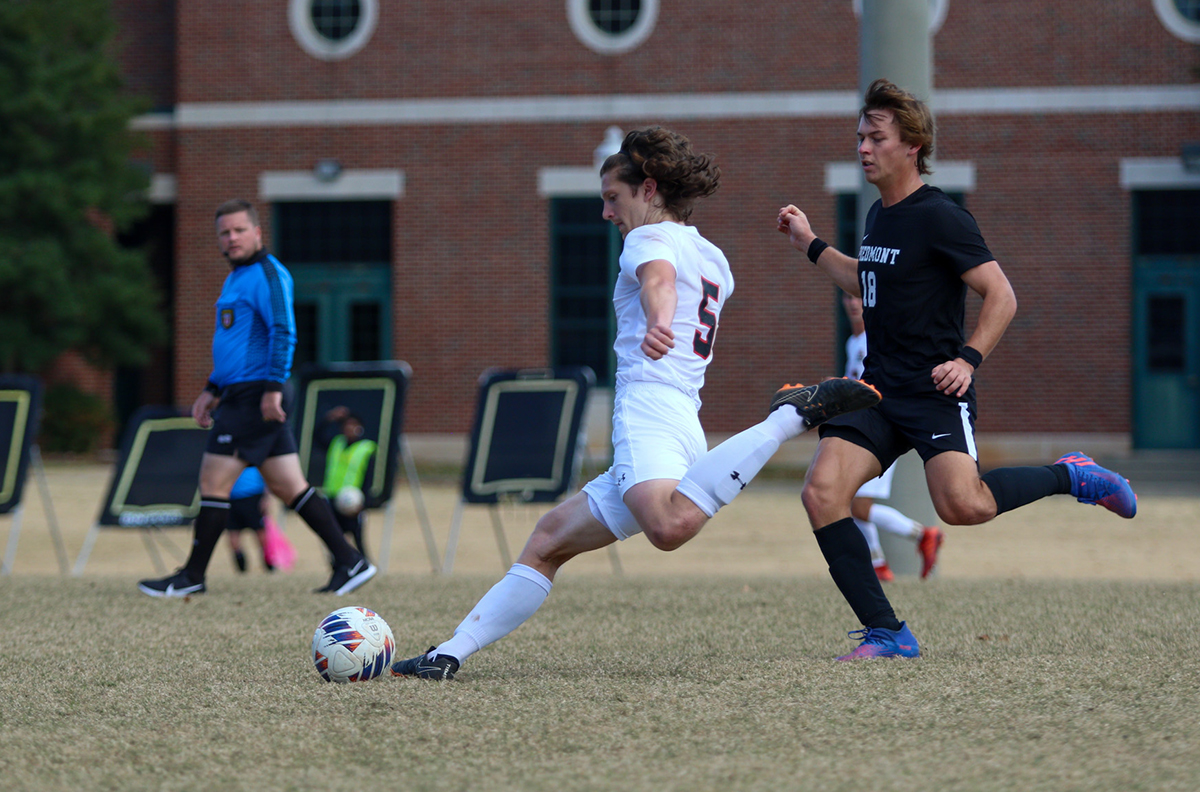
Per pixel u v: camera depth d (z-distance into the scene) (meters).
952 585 24.78
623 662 15.09
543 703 12.33
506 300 83.00
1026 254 79.25
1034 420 79.00
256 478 35.50
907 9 29.39
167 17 90.38
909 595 22.16
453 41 83.62
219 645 16.77
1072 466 15.23
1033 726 11.02
